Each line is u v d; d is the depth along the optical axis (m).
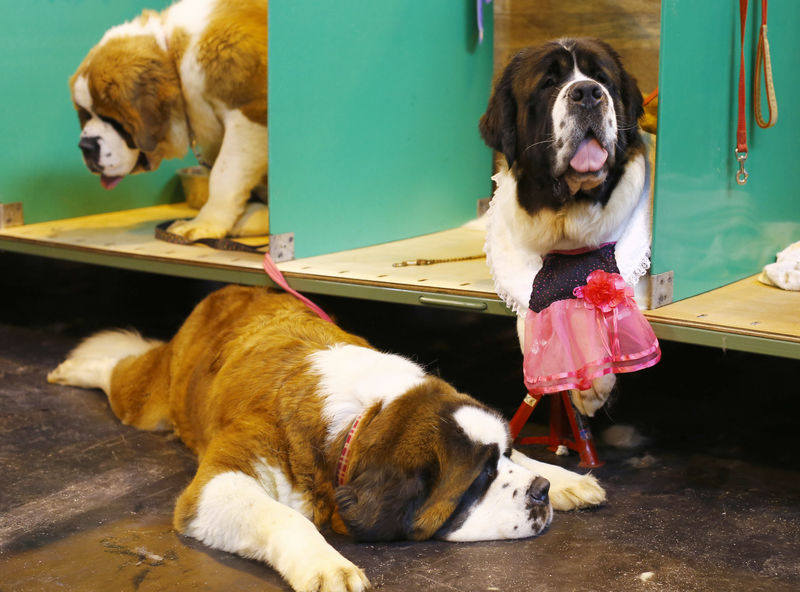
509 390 3.19
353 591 2.15
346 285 3.00
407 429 2.30
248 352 2.64
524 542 2.38
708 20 2.67
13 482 2.69
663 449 2.81
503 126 2.71
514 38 3.76
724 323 2.59
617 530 2.43
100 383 3.17
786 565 2.29
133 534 2.44
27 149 3.91
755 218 3.02
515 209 2.74
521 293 2.71
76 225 3.92
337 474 2.37
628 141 2.65
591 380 2.54
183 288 4.24
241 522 2.31
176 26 3.51
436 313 3.87
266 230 3.60
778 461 2.74
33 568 2.32
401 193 3.51
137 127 3.53
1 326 3.85
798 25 3.03
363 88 3.30
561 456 2.78
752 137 2.93
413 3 3.41
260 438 2.42
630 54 3.56
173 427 2.93
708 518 2.47
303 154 3.15
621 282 2.55
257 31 3.41
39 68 3.91
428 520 2.31
